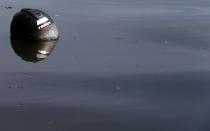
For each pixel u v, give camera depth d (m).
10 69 21.02
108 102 17.89
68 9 31.28
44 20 25.14
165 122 16.52
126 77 20.14
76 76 20.20
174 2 34.38
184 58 22.36
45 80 19.78
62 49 23.62
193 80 19.86
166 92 18.78
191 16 30.19
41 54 22.92
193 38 25.39
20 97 18.19
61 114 16.94
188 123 16.44
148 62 21.84
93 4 32.91
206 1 34.75
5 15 29.22
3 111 17.09
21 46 24.09
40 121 16.44
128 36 25.55
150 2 34.22
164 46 24.06
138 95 18.52
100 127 16.11
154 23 28.17
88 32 26.22
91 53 22.98
